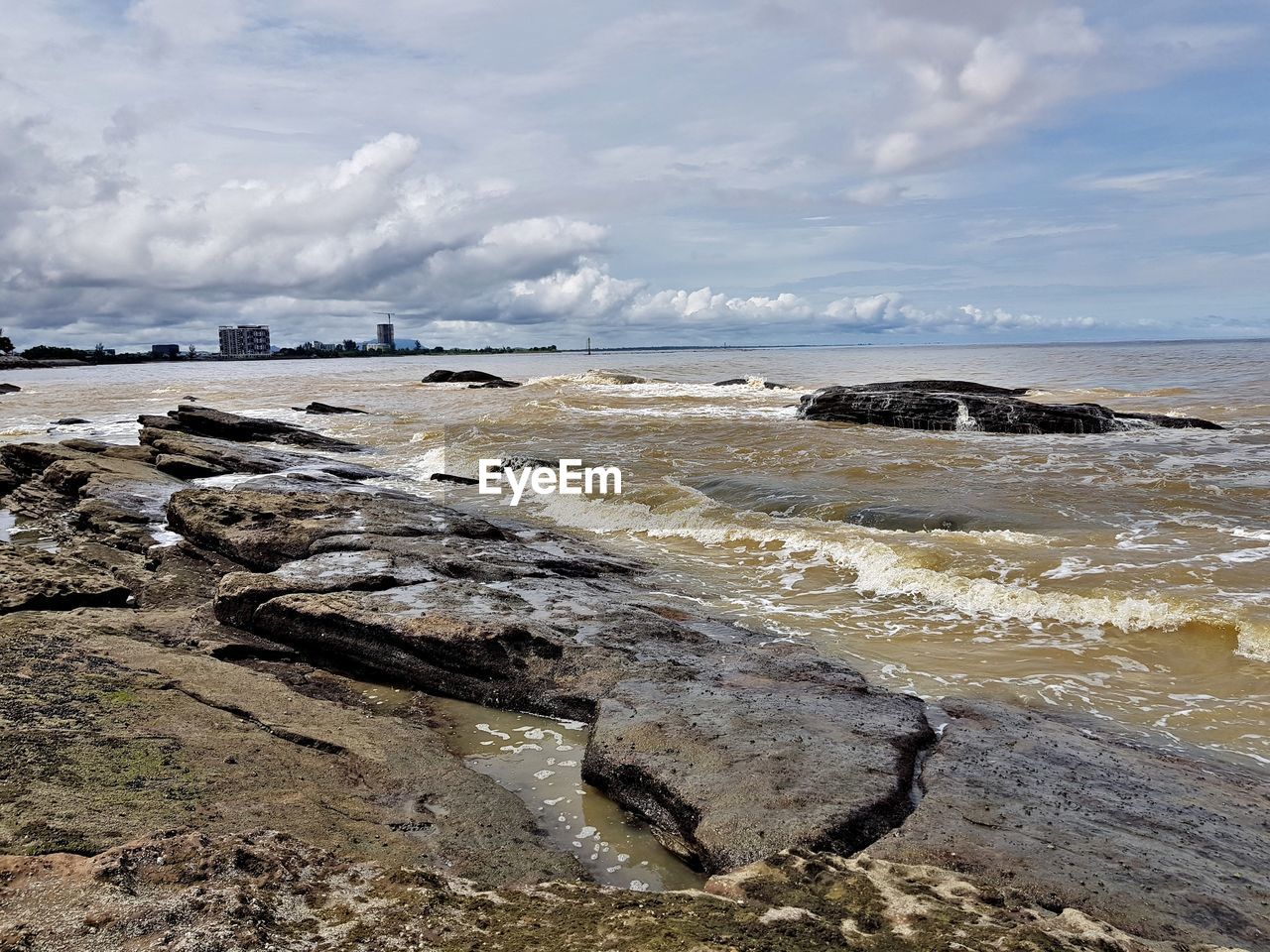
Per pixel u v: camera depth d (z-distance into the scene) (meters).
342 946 3.11
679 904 3.53
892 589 10.35
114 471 16.98
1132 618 8.73
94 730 5.58
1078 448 19.48
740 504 15.20
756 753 5.63
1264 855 4.58
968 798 5.07
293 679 7.70
